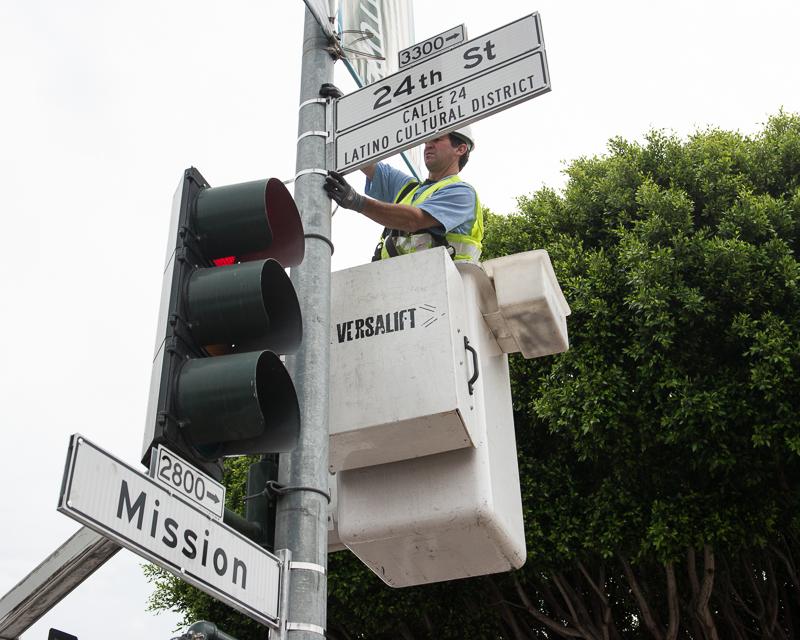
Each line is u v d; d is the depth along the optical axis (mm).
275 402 2840
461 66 3797
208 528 2641
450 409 3250
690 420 9789
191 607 12945
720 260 10328
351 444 3383
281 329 2979
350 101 3939
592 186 12141
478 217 4230
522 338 4039
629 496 10531
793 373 9633
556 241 12133
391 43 4797
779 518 10617
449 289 3518
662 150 12133
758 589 11750
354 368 3430
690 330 10234
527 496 10969
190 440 2635
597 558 11867
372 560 3621
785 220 10883
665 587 12195
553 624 11828
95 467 2299
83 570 2656
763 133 12648
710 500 10203
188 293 2822
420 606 11617
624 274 10961
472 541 3479
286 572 2879
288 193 3193
